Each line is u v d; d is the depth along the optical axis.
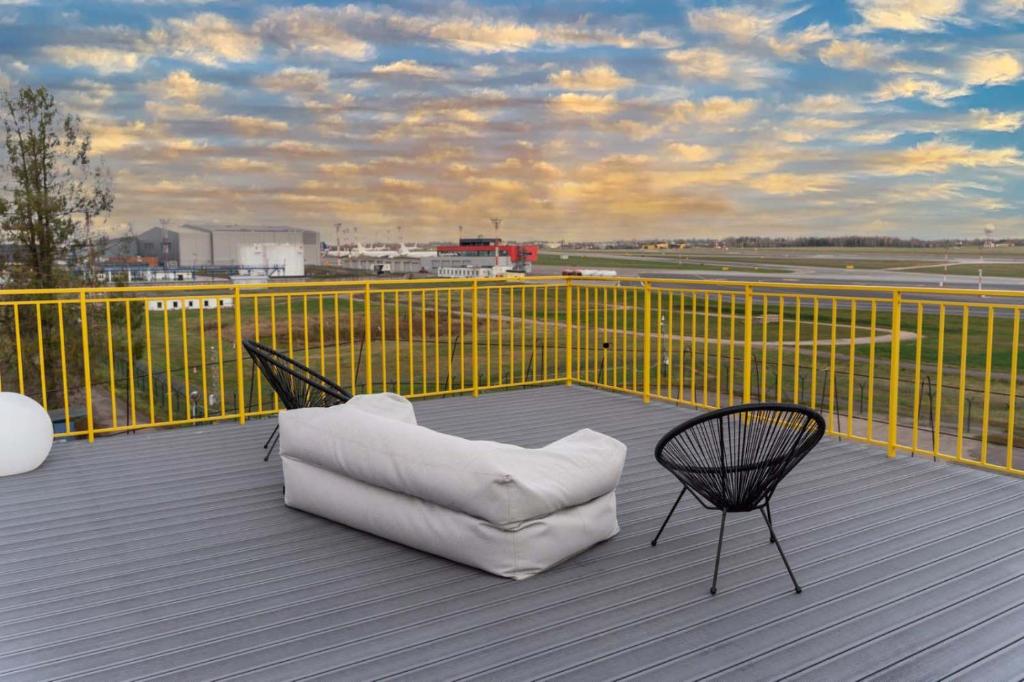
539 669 2.53
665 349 25.03
